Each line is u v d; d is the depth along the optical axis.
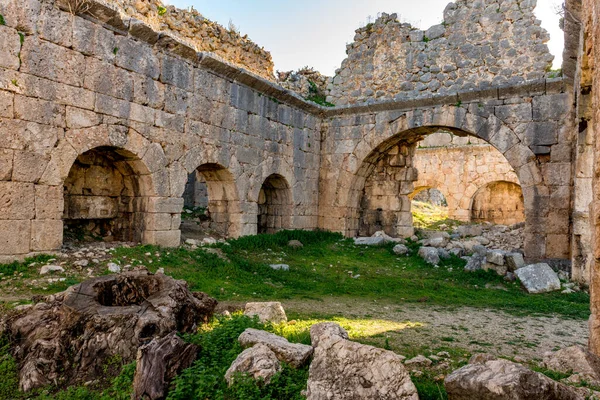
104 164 10.62
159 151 10.37
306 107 15.53
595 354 4.45
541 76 12.71
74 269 7.81
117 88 9.37
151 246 9.99
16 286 6.68
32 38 7.91
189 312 5.20
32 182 7.97
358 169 15.94
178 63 10.81
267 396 3.69
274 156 14.25
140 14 10.78
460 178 23.98
